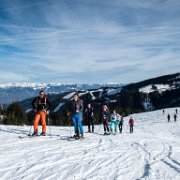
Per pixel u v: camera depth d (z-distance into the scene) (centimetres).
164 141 1645
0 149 1125
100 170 837
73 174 788
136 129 4525
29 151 1095
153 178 755
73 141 1411
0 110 5359
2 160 936
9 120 4778
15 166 862
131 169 855
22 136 1530
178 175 795
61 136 1583
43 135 1565
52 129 2355
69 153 1084
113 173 805
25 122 5156
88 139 1530
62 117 6400
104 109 2086
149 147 1321
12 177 753
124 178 755
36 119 1543
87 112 2253
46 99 1550
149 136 2080
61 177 759
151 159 1023
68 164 904
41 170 825
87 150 1165
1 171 807
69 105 1512
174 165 927
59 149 1158
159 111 11038
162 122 6956
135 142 1498
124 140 1578
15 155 1016
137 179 748
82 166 880
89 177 760
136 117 9325
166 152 1195
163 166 909
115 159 1002
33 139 1412
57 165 888
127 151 1182
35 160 945
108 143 1406
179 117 8506
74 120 1505
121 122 2797
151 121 7444
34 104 1557
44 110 1542
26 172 801
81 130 1509
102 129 2970
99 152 1130
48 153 1068
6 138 1427
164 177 768
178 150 1269
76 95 1511
